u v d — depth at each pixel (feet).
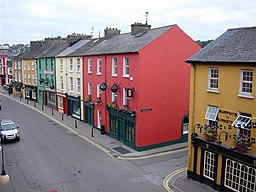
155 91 72.54
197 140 52.85
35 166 60.34
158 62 72.18
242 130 46.29
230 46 50.67
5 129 79.25
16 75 188.24
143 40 75.51
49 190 49.24
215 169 49.60
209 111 51.08
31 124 100.89
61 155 67.77
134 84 71.77
